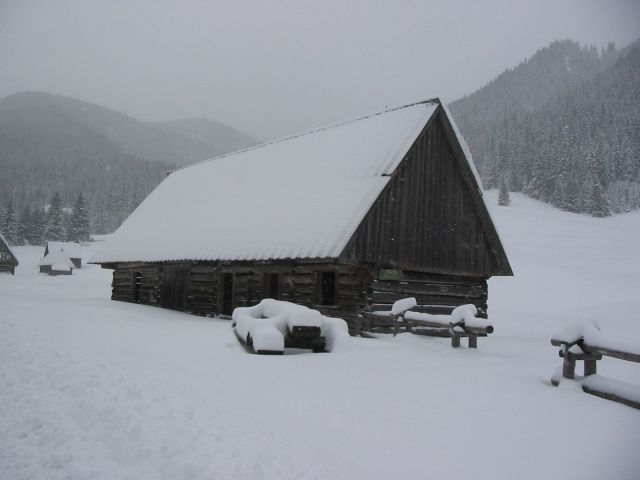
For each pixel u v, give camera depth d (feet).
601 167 456.86
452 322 35.35
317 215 52.37
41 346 26.37
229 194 73.82
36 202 564.30
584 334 23.97
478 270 59.93
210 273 66.13
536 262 177.47
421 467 14.96
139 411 16.87
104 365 22.56
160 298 75.36
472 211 60.44
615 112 556.51
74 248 267.80
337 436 16.71
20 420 16.31
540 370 28.04
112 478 12.84
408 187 53.67
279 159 72.84
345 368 25.22
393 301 51.13
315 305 52.11
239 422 16.71
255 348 28.43
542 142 504.84
